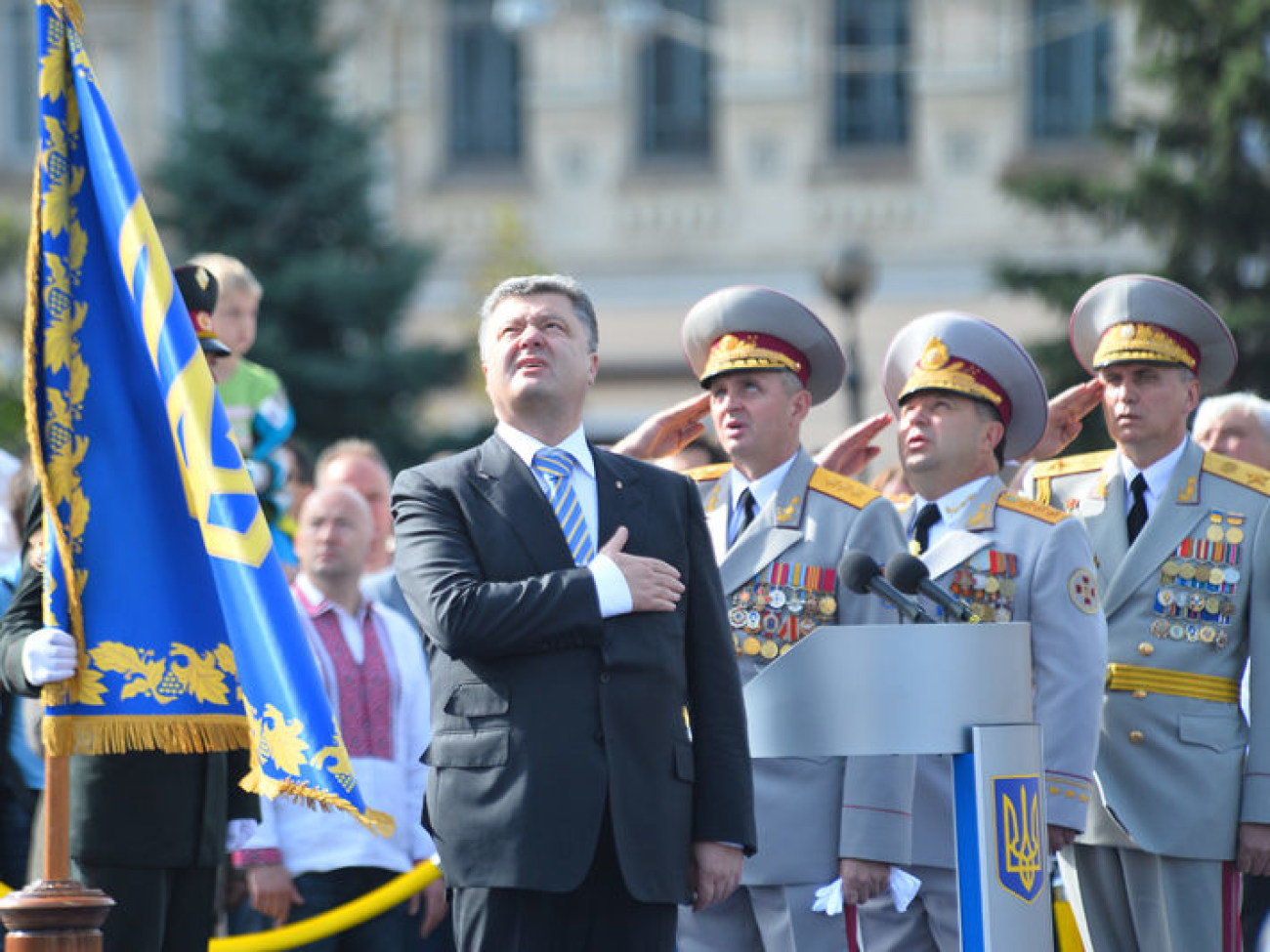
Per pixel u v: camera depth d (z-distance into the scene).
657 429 19.11
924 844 17.16
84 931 13.62
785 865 17.05
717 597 14.15
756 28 72.88
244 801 16.38
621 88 74.06
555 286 14.27
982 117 71.12
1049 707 17.19
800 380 18.22
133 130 74.81
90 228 14.73
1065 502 19.45
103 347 14.64
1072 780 16.97
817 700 13.83
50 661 14.05
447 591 13.20
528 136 74.62
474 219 74.44
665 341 73.56
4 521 20.91
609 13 73.75
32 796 18.72
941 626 13.68
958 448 17.91
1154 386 18.84
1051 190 49.25
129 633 14.38
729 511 18.33
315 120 58.81
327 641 20.80
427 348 57.91
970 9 71.25
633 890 13.02
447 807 13.23
